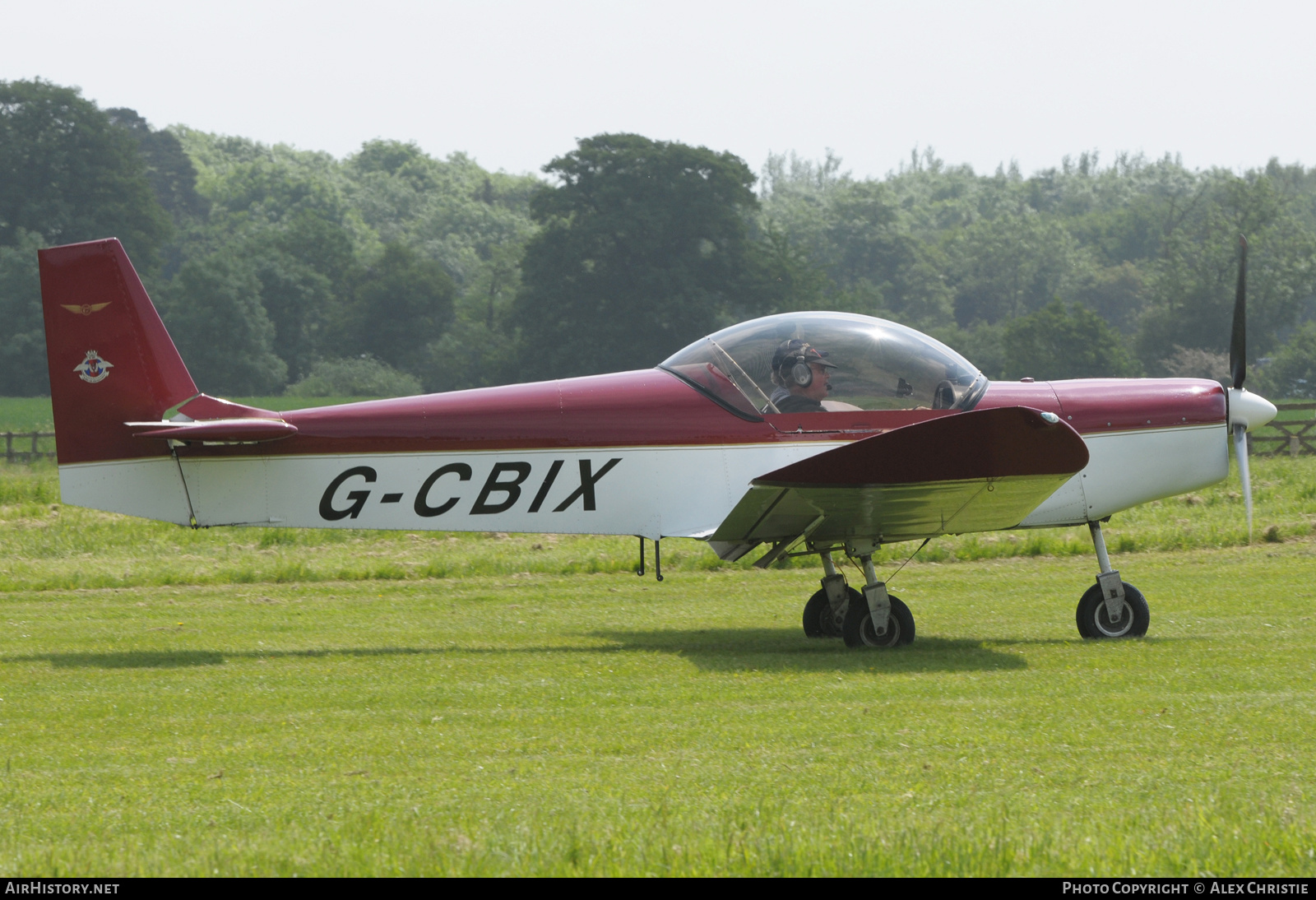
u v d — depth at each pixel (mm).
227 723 22078
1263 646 28688
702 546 51094
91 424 30453
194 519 30734
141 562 48812
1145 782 17062
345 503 30984
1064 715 21484
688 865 13148
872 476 27109
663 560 48125
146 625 34781
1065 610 35875
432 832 14555
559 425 30922
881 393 31031
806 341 31031
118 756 19625
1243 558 46031
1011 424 25844
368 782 17781
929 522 30297
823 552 32531
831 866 13086
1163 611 34500
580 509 31000
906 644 30562
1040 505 30562
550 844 13836
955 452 26531
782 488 27578
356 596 41156
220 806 16328
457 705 23484
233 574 44969
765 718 21703
